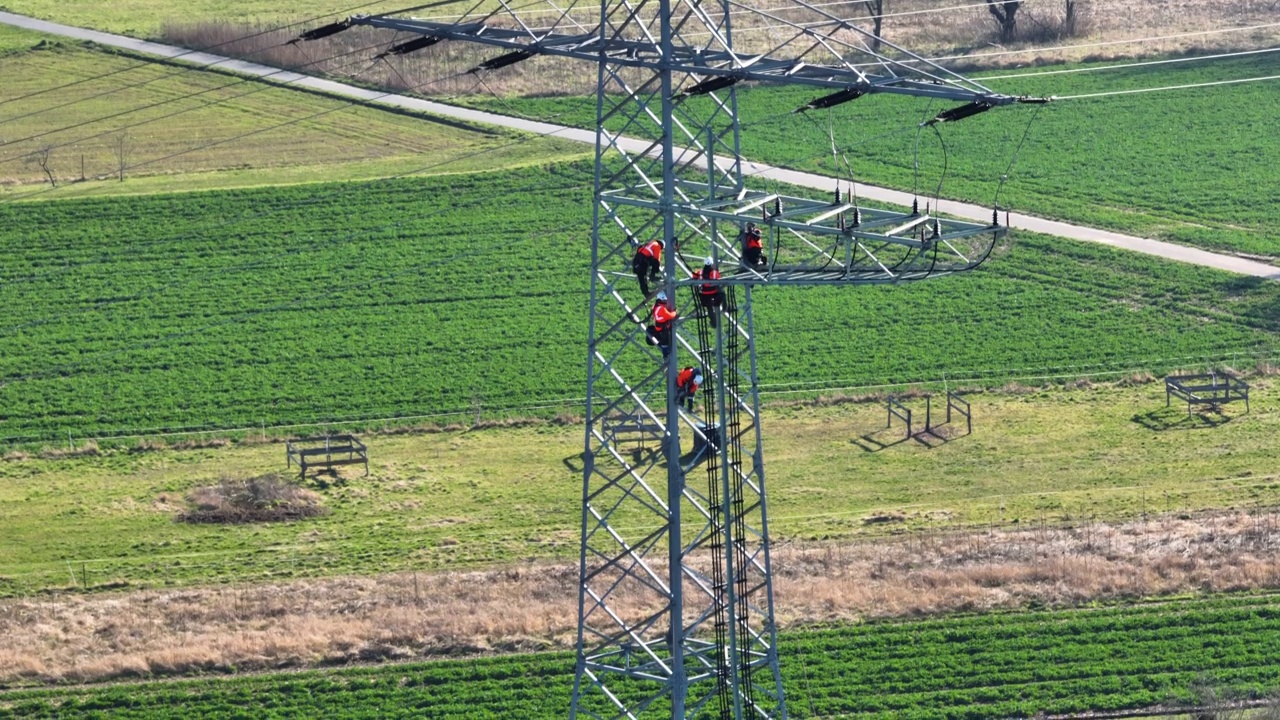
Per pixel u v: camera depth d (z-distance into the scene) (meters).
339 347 140.88
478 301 149.12
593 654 72.19
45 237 161.88
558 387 133.00
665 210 65.06
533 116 189.50
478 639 94.44
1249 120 188.88
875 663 90.62
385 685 90.31
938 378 133.25
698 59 68.00
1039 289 149.12
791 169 175.25
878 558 103.31
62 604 100.81
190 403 131.12
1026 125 189.50
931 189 171.38
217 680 91.25
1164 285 149.00
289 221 165.25
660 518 111.19
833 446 122.56
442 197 170.00
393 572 104.81
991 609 96.25
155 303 149.25
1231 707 84.19
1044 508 111.19
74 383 134.38
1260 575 98.50
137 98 194.62
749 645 74.81
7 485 118.75
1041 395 130.25
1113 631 93.31
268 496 115.50
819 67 65.25
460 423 127.25
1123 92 196.12
